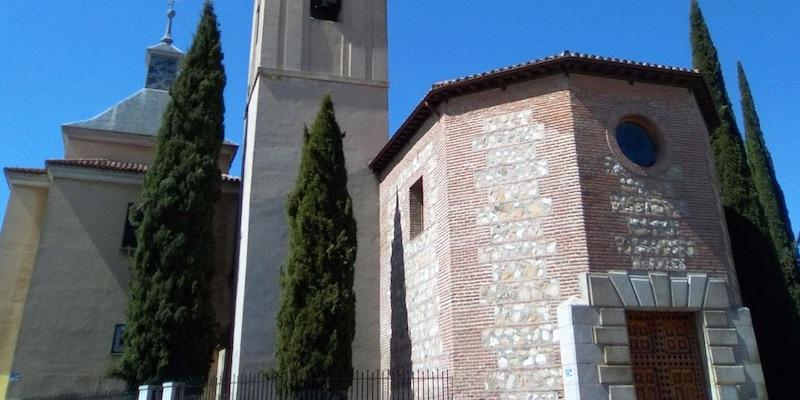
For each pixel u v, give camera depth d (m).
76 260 20.52
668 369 13.38
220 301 22.20
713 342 13.48
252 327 18.66
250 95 23.23
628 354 12.91
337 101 22.06
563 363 12.91
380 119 22.27
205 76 21.41
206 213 19.73
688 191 14.95
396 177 19.83
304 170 17.80
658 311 13.65
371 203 21.08
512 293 14.07
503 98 15.69
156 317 17.94
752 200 20.19
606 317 13.04
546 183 14.43
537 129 14.97
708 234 14.71
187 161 19.88
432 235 16.39
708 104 16.91
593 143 14.55
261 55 21.84
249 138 21.84
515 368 13.53
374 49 23.27
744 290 19.17
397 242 19.06
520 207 14.59
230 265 22.66
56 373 19.22
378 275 20.20
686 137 15.50
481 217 14.99
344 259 16.83
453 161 15.79
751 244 19.50
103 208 21.34
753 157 24.39
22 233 21.50
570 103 14.77
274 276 19.42
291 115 21.42
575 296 13.30
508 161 15.10
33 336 19.33
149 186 19.89
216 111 21.22
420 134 18.03
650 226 14.24
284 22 22.55
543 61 14.88
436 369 15.16
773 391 18.02
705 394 13.37
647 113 15.38
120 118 27.75
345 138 21.59
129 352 17.73
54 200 20.92
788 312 18.59
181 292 18.42
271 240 19.80
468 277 14.67
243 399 17.69
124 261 20.97
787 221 23.19
